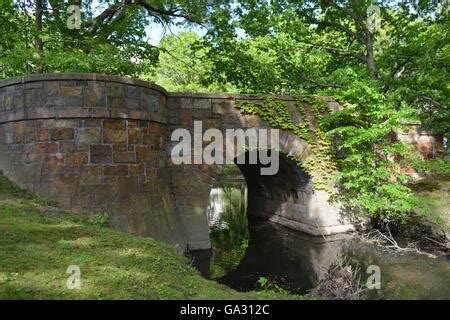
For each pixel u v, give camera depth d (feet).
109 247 15.90
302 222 37.52
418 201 29.55
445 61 36.76
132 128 23.43
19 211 18.28
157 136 25.95
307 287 22.80
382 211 33.78
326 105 34.94
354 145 33.35
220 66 44.60
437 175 39.29
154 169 25.32
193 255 28.30
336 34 48.65
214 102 30.78
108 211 21.56
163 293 12.28
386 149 31.89
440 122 41.78
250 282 23.82
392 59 39.55
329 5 41.50
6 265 12.06
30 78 21.53
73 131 21.48
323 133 34.58
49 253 13.85
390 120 30.25
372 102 32.48
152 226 23.75
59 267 12.74
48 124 21.36
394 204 29.96
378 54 43.65
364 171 31.78
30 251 13.66
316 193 34.94
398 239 32.17
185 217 29.30
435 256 27.66
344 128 31.14
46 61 25.73
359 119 33.71
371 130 30.45
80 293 11.02
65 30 32.48
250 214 49.42
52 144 21.29
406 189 30.89
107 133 22.25
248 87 47.24
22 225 16.39
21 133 21.83
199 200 29.86
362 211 35.19
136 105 23.73
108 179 22.06
